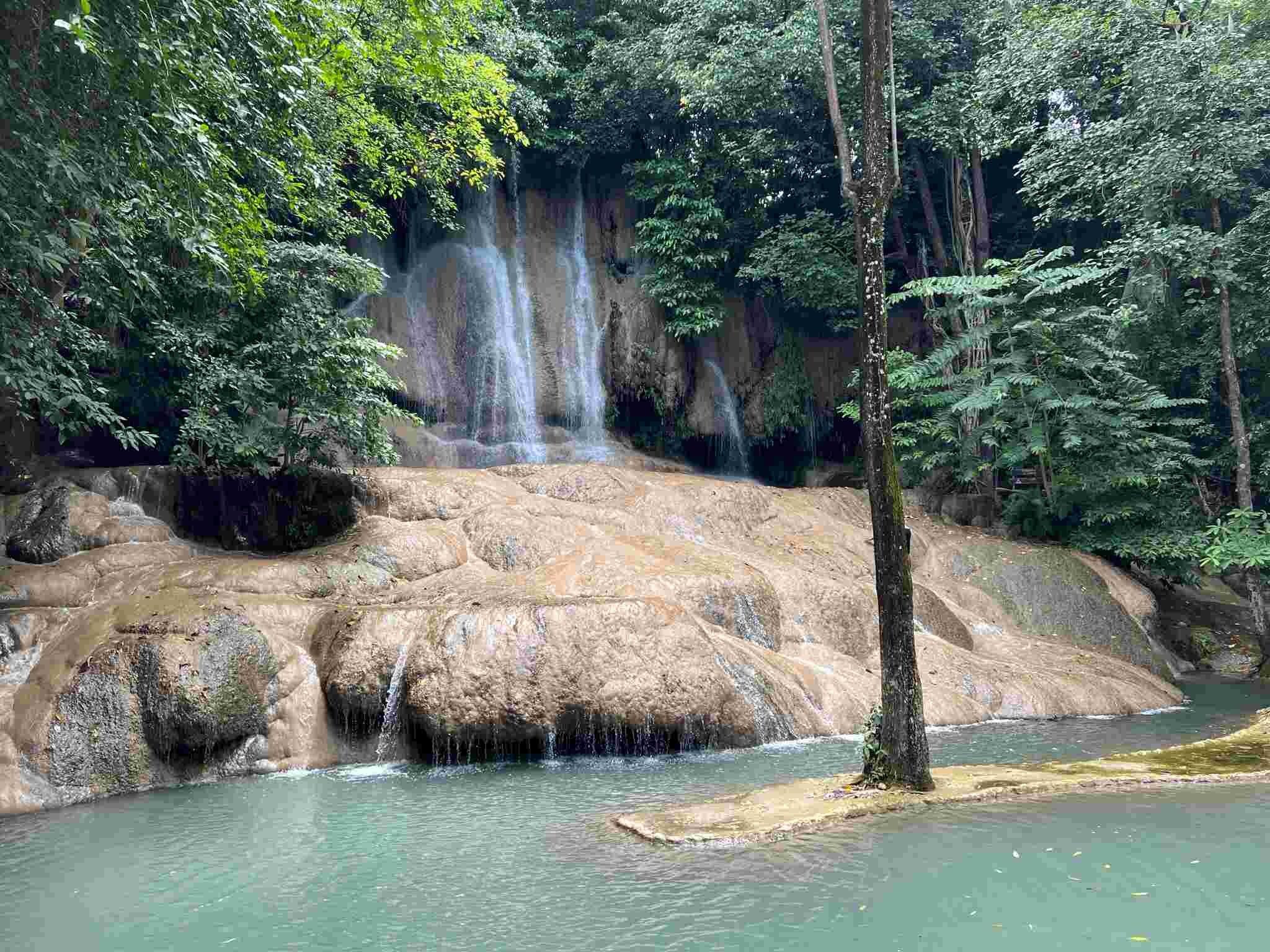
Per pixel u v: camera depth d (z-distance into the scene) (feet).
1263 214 51.72
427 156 63.00
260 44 32.24
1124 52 56.75
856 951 15.17
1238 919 16.08
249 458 44.34
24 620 34.47
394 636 36.14
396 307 74.90
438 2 52.70
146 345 45.50
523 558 45.39
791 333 84.33
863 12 25.95
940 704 40.83
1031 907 16.84
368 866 21.43
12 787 28.76
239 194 36.47
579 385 78.79
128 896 19.81
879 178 25.45
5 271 28.68
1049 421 62.69
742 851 20.83
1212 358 57.47
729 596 42.68
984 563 57.11
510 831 24.34
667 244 75.31
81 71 26.63
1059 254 61.46
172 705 31.53
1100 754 33.14
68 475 44.34
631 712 34.58
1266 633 54.24
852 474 81.87
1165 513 60.39
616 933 16.42
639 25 78.48
